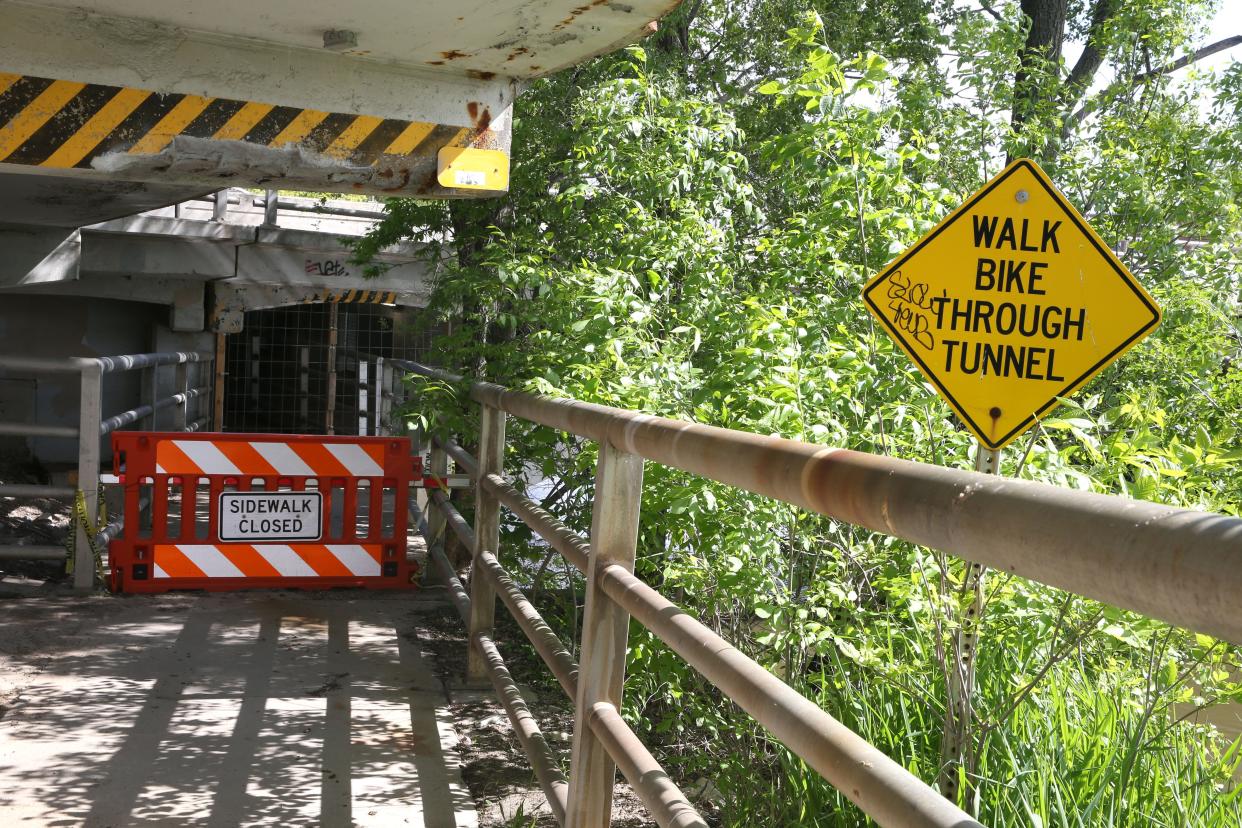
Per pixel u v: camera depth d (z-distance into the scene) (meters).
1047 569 0.96
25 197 6.94
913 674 3.56
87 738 4.37
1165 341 4.91
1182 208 5.89
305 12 3.53
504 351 5.80
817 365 4.25
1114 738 3.28
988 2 9.47
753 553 3.71
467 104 4.10
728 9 8.63
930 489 1.16
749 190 5.95
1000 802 2.90
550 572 6.08
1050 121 6.35
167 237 14.00
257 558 6.97
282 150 3.88
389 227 7.47
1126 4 6.94
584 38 3.72
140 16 3.61
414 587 7.23
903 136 5.34
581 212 6.59
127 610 6.39
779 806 3.43
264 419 17.62
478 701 5.06
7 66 3.53
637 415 2.53
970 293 3.00
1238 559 0.76
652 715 4.89
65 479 12.91
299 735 4.52
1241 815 3.06
